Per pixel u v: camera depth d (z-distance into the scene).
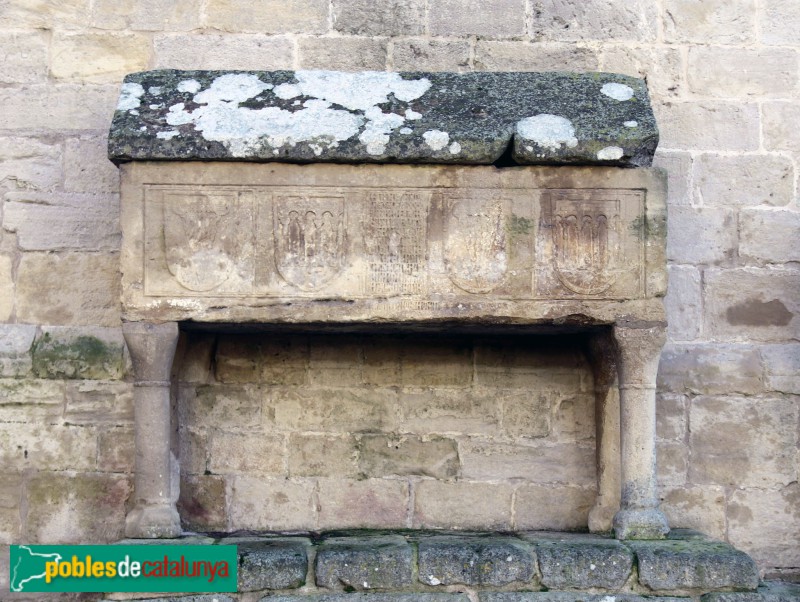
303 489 5.62
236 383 5.64
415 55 5.93
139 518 5.09
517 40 5.96
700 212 5.86
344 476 5.63
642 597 4.85
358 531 5.54
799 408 5.75
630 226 5.18
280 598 4.80
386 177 5.13
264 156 5.05
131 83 5.35
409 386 5.68
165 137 5.04
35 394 5.59
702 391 5.75
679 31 5.99
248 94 5.29
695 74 5.96
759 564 5.66
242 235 5.09
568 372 5.70
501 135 5.11
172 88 5.32
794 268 5.84
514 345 5.71
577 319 5.17
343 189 5.12
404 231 5.12
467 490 5.64
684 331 5.79
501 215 5.15
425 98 5.32
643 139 5.14
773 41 5.99
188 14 5.89
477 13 5.96
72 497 5.54
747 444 5.73
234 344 5.66
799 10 6.02
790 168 5.91
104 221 5.73
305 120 5.14
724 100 5.94
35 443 5.57
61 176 5.75
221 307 5.07
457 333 5.52
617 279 5.16
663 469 5.70
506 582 4.87
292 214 5.11
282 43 5.90
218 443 5.61
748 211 5.87
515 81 5.45
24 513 5.53
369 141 5.06
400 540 5.17
